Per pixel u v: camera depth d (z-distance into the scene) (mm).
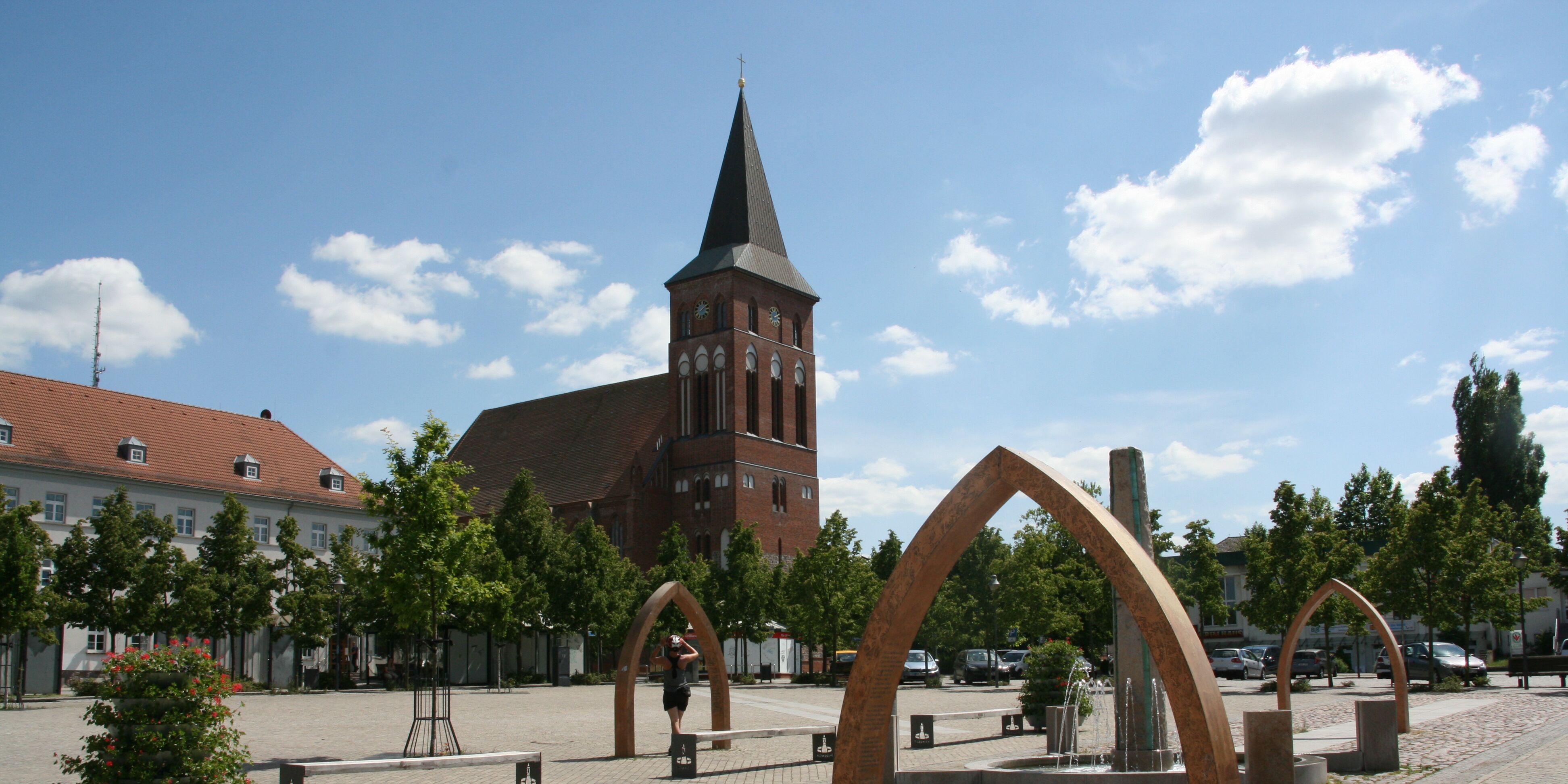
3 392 58188
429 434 21281
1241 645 86375
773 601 67688
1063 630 56281
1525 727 22438
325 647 56750
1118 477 15578
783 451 95812
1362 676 57875
